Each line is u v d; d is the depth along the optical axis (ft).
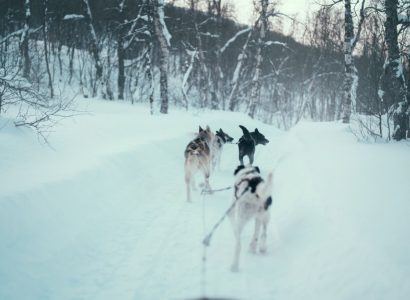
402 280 12.02
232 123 63.00
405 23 38.19
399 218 16.21
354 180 21.86
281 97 126.82
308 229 17.44
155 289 14.37
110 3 101.19
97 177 23.70
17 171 21.57
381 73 41.63
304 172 24.91
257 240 17.06
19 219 16.55
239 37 117.08
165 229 19.86
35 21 100.83
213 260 16.60
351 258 14.06
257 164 36.42
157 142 36.14
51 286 14.29
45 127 32.94
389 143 35.50
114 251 17.37
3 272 13.93
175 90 102.63
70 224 18.40
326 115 140.36
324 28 115.96
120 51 86.79
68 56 107.45
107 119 45.60
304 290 13.79
